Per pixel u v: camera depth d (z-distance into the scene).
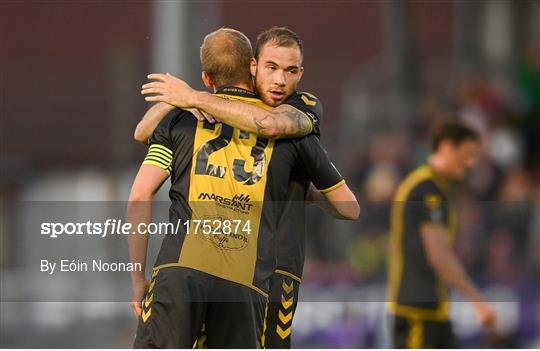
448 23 55.00
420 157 40.72
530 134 43.09
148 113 16.03
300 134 15.70
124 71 48.19
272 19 56.78
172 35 37.53
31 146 54.66
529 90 45.56
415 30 53.31
